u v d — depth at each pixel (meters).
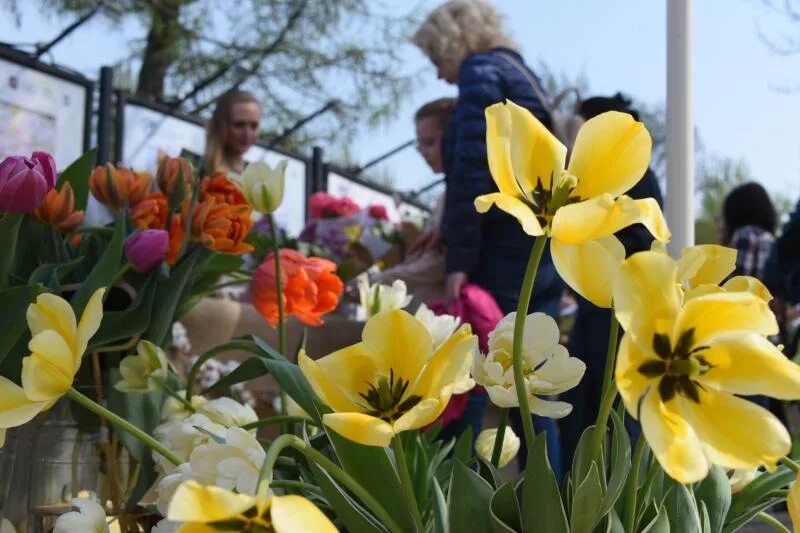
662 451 0.54
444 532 0.73
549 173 0.70
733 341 0.58
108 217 2.30
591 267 0.65
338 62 10.65
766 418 0.56
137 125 5.01
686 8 1.25
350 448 0.72
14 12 8.02
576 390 3.04
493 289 2.78
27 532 1.06
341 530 0.84
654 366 0.58
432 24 2.99
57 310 0.75
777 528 0.83
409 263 3.38
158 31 9.60
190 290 1.34
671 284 0.58
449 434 2.55
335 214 3.82
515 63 2.88
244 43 10.52
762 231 4.68
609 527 0.67
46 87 4.29
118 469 1.09
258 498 0.53
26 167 1.04
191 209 1.22
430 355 0.67
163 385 1.11
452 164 2.82
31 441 1.07
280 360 1.04
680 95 1.26
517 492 0.72
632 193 2.99
